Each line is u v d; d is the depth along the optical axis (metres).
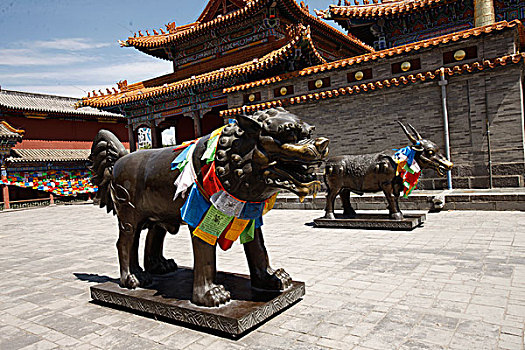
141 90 26.45
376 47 21.59
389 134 16.48
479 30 14.15
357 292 5.68
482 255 7.24
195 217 4.65
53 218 20.67
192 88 22.56
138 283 5.57
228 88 20.56
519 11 18.00
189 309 4.59
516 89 13.82
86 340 4.54
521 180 13.80
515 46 14.41
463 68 14.44
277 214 15.25
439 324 4.44
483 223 10.31
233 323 4.21
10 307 5.92
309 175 4.41
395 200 10.48
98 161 6.17
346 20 21.58
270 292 5.05
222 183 4.43
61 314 5.46
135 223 5.63
